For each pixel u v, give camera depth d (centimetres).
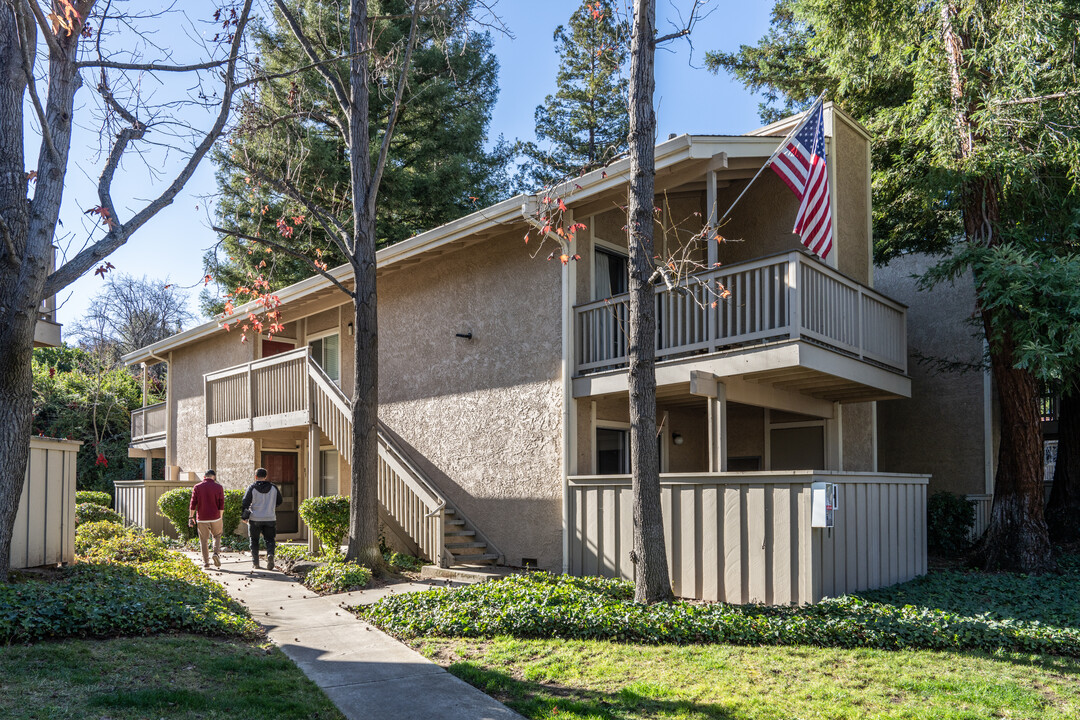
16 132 805
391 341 1462
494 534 1209
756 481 855
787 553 822
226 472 1920
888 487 997
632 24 866
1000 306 1110
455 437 1299
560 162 2823
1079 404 1398
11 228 788
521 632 726
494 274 1263
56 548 899
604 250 1257
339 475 1633
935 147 1176
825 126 1202
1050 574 1090
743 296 1125
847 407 1320
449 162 2339
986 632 689
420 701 548
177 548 1552
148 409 2386
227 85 875
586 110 2822
